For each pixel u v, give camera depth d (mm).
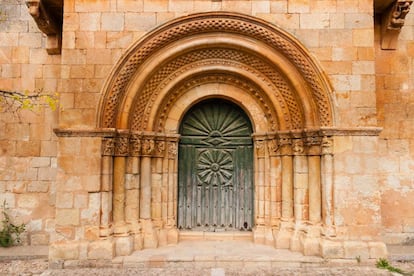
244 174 10062
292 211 9156
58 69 10328
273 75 9250
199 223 9977
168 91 9320
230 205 10031
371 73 8555
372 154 8375
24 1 10469
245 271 7852
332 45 8625
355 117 8461
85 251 8094
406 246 9711
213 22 8789
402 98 10148
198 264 8188
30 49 10359
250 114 9734
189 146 10141
